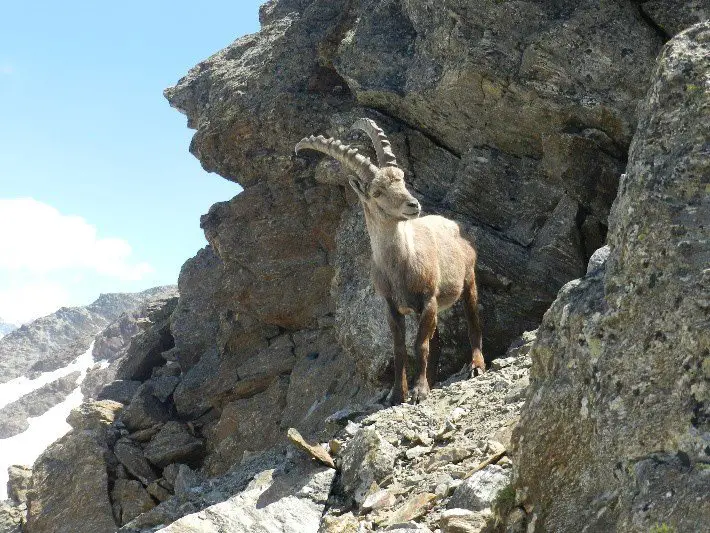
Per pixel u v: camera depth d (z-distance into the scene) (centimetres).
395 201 852
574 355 394
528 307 1138
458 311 1111
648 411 344
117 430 1630
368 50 1302
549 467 398
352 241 1275
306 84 1502
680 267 353
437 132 1273
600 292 394
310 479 737
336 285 1264
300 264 1535
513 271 1141
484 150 1230
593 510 363
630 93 1059
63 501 1520
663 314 353
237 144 1571
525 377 848
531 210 1191
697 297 341
